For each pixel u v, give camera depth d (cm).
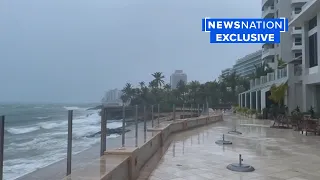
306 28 2672
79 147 631
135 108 870
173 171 732
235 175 698
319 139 1431
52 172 468
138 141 855
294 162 858
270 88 3058
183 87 9069
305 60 2658
